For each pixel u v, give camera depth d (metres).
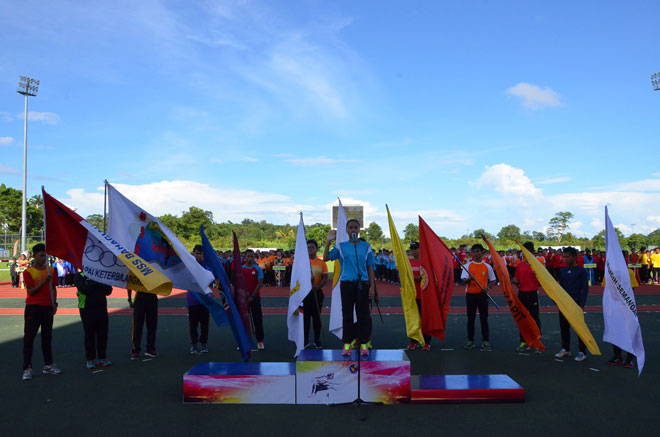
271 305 15.32
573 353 8.19
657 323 11.07
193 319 8.17
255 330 8.59
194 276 7.08
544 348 7.82
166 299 17.09
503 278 8.06
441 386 5.55
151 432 4.61
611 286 7.06
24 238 32.59
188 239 57.81
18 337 9.59
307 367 5.46
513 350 8.43
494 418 4.95
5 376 6.69
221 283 7.36
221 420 4.93
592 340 7.26
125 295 18.83
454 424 4.79
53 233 6.51
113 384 6.29
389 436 4.48
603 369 7.01
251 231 68.88
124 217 7.32
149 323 7.91
